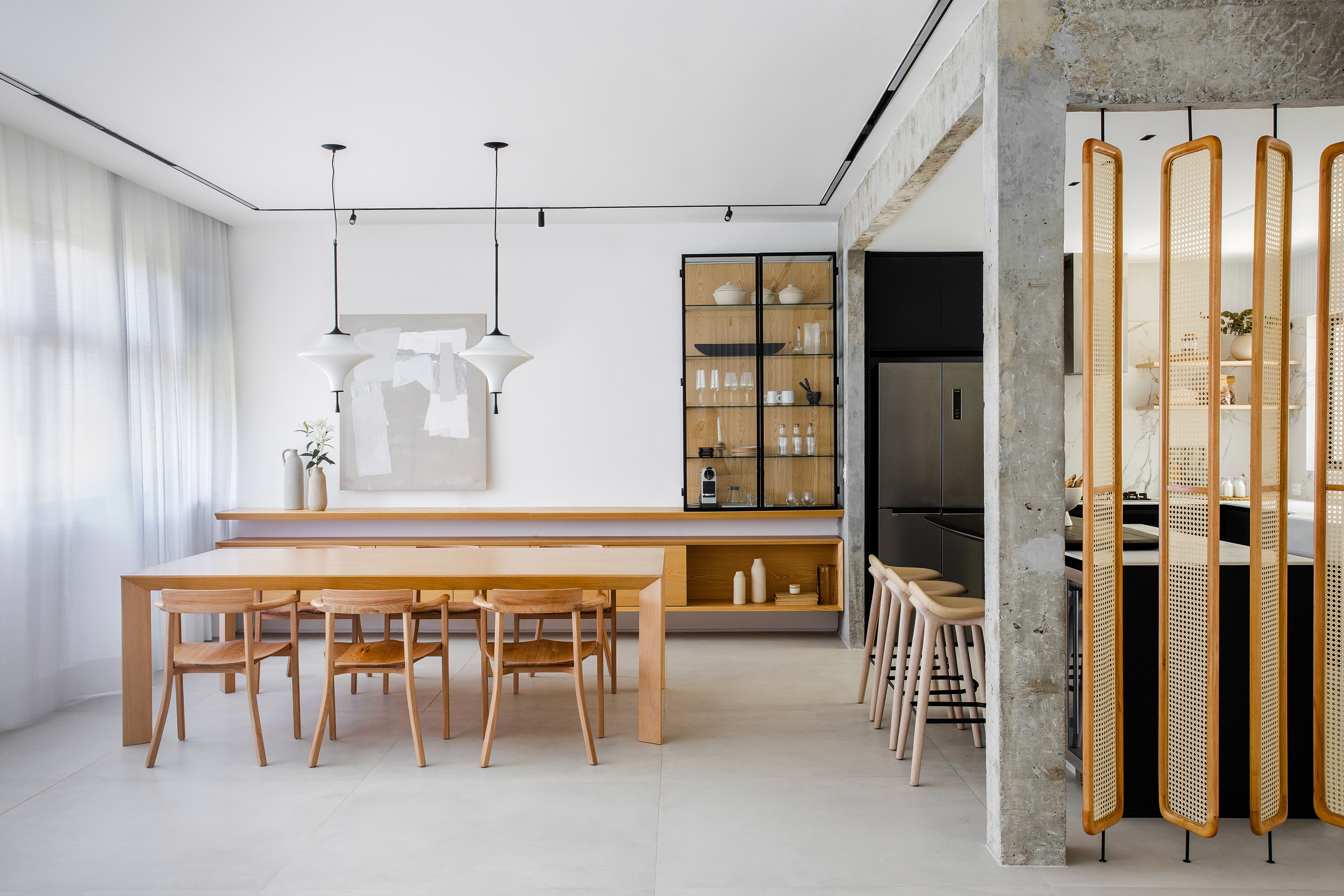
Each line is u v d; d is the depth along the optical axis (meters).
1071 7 2.65
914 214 4.99
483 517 5.82
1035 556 2.68
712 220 5.93
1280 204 2.75
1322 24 2.65
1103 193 2.75
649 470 6.12
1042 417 2.67
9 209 4.05
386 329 6.08
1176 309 2.77
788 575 6.09
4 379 4.02
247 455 6.09
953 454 5.75
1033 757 2.70
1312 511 5.59
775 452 5.87
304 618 4.65
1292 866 2.70
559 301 6.10
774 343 5.86
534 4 2.92
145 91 3.66
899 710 3.74
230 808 3.16
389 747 3.77
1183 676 2.83
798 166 4.74
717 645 5.66
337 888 2.59
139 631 3.83
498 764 3.58
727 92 3.69
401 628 6.10
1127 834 2.95
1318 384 2.80
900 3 2.90
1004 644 2.69
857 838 2.91
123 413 4.78
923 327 6.00
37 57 3.34
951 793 3.28
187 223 5.53
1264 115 3.64
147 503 5.04
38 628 4.19
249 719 4.18
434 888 2.59
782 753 3.70
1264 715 2.79
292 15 3.01
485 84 3.60
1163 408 2.80
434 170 4.78
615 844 2.87
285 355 6.09
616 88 3.64
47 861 2.76
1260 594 2.71
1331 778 2.86
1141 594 3.02
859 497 5.59
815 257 5.82
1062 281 2.66
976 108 3.01
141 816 3.09
